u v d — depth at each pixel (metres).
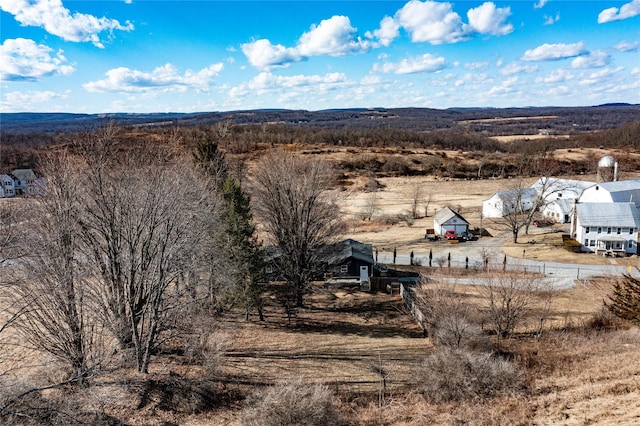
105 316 22.67
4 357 23.53
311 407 18.80
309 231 35.91
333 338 30.81
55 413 19.19
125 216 22.19
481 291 36.97
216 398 22.58
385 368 26.19
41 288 20.03
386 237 62.62
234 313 34.09
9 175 75.88
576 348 28.08
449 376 23.00
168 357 26.38
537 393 22.48
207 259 26.39
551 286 39.47
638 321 31.23
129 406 21.03
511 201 67.19
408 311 35.69
